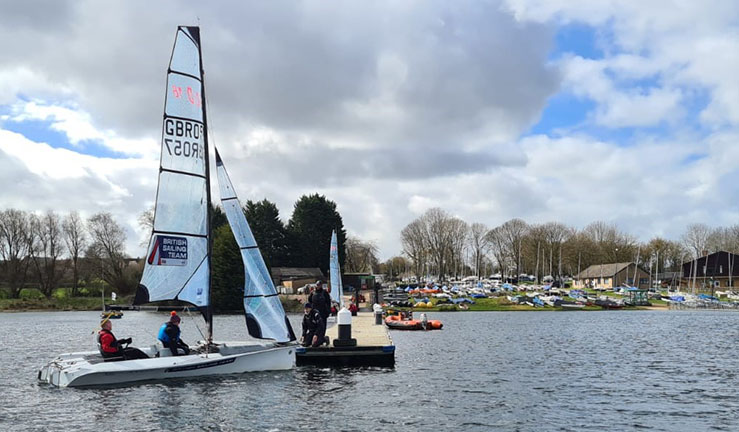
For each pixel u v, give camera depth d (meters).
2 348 40.72
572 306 110.88
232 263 91.12
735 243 169.62
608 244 170.25
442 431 17.61
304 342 29.39
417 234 162.62
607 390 24.53
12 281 115.06
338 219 137.25
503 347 41.62
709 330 60.50
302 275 122.62
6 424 17.94
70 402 20.34
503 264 173.88
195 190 25.03
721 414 20.33
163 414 18.89
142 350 24.33
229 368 24.91
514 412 20.17
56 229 119.19
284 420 18.42
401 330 58.75
